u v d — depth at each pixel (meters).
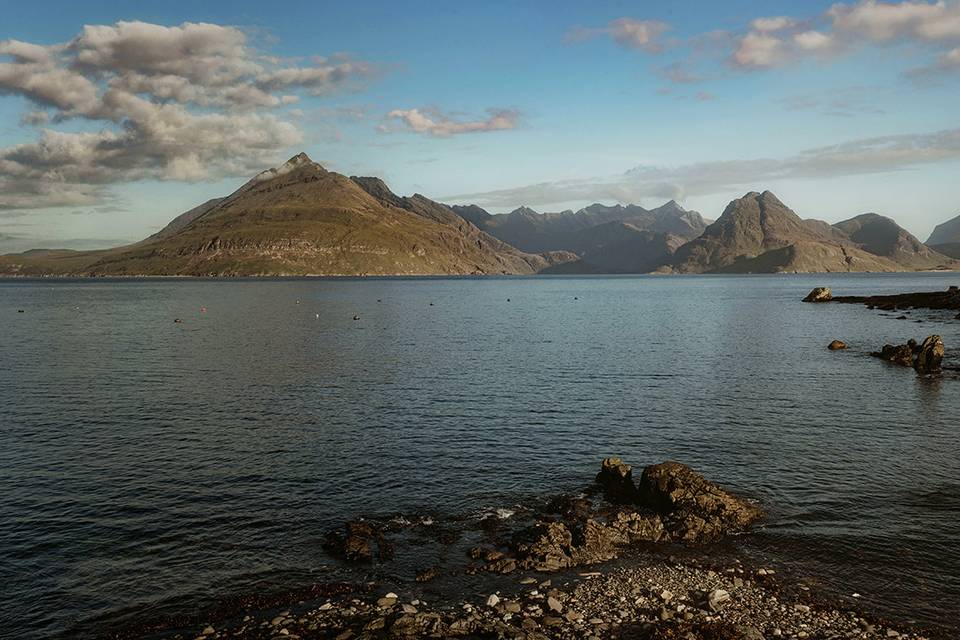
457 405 49.75
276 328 112.06
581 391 55.19
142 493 31.06
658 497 29.88
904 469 34.78
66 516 28.33
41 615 20.88
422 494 31.17
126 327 112.25
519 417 45.97
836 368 67.50
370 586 22.72
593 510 29.25
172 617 20.75
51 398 51.88
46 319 128.00
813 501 30.33
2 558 24.52
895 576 23.50
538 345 87.69
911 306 152.50
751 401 51.38
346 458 36.47
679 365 69.50
